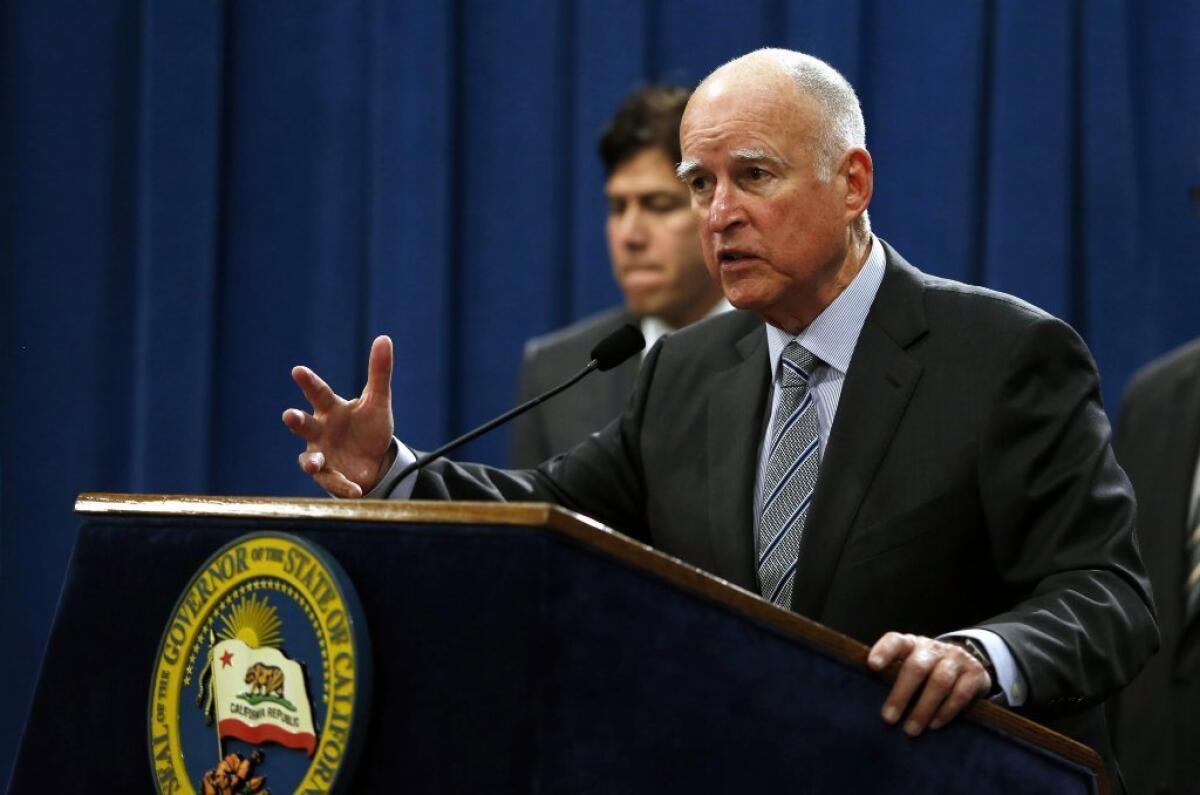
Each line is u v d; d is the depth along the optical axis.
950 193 9.68
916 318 4.71
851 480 4.53
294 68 10.12
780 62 4.63
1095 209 9.55
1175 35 9.62
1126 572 4.30
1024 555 4.45
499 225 10.07
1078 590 4.23
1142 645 4.21
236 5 10.17
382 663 3.19
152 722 3.47
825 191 4.59
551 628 3.04
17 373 10.01
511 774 3.00
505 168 10.06
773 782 3.29
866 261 4.84
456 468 5.05
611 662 3.11
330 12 10.11
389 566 3.23
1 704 9.83
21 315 10.02
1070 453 4.47
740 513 4.71
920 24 9.74
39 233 10.04
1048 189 9.55
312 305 10.04
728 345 5.18
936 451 4.50
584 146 9.89
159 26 10.01
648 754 3.11
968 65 9.70
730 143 4.54
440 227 9.91
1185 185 9.59
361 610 3.20
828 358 4.77
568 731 3.03
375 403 4.54
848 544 4.48
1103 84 9.57
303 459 4.43
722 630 3.28
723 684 3.26
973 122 9.70
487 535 3.13
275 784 3.25
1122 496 4.46
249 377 10.06
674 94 8.08
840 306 4.77
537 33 10.06
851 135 4.67
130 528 3.70
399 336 9.87
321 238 10.04
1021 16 9.60
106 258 10.08
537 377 8.35
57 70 10.09
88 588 3.73
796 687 3.37
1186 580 7.56
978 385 4.54
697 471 4.94
